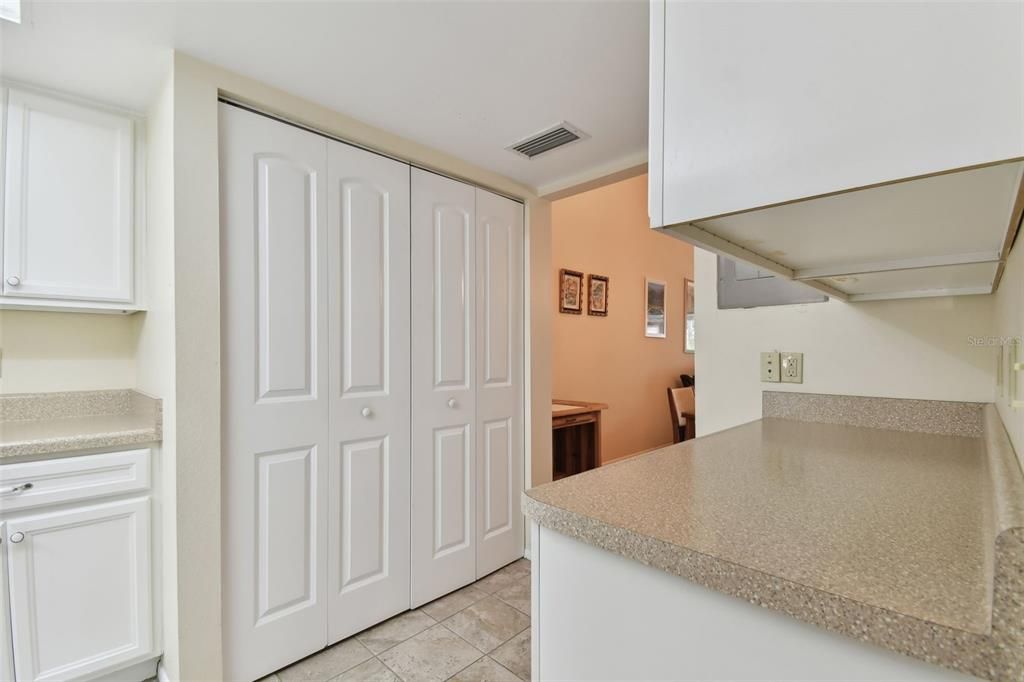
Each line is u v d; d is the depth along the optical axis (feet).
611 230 14.88
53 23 4.09
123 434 4.81
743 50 2.00
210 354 4.81
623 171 7.32
